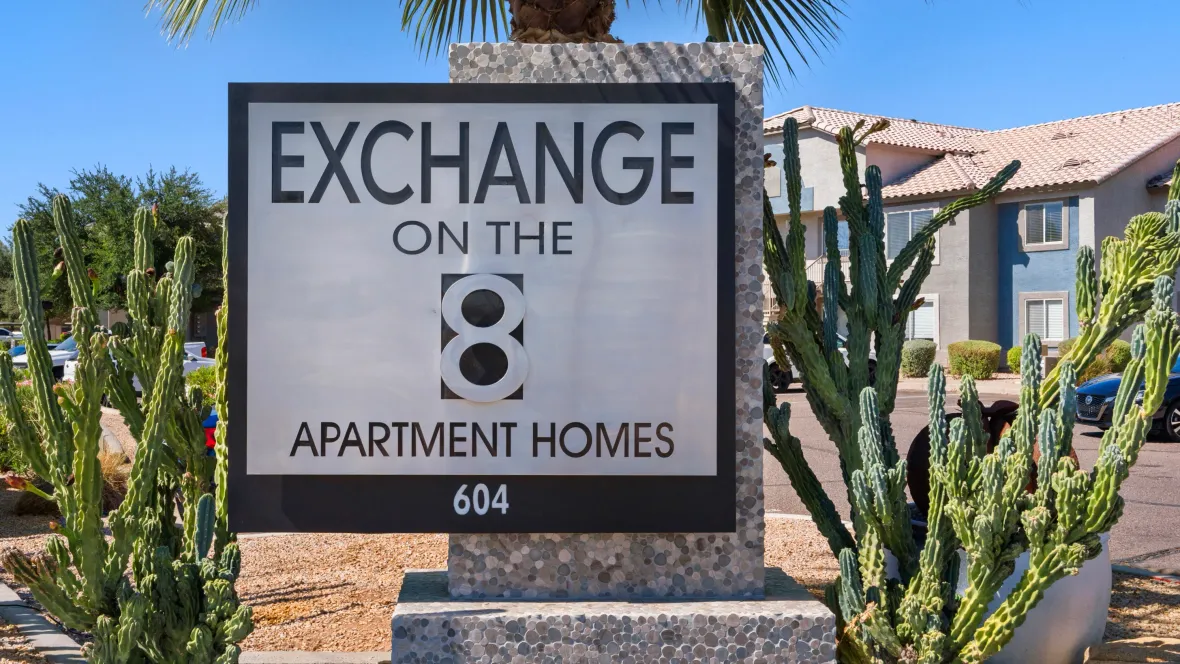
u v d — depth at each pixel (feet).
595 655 12.17
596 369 12.66
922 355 92.89
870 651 12.88
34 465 11.90
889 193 102.89
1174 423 47.50
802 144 108.99
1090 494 11.94
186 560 12.59
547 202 12.64
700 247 12.71
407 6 22.98
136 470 11.82
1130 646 15.37
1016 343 98.32
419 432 12.55
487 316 12.57
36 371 11.68
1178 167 14.03
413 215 12.55
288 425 12.46
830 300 14.79
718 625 12.23
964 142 113.09
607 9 18.01
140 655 12.30
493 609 12.37
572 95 12.69
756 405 13.01
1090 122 106.42
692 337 12.70
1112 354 68.44
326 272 12.49
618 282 12.67
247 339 12.43
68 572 11.62
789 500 33.47
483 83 12.63
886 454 14.35
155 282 13.14
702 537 12.98
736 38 22.47
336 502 12.50
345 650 16.62
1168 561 23.94
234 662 11.56
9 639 16.66
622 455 12.67
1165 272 13.37
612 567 12.94
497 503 12.61
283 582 21.61
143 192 116.57
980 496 12.35
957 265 99.09
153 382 12.64
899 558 13.76
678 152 12.73
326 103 12.50
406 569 22.88
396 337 12.53
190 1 20.44
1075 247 93.71
